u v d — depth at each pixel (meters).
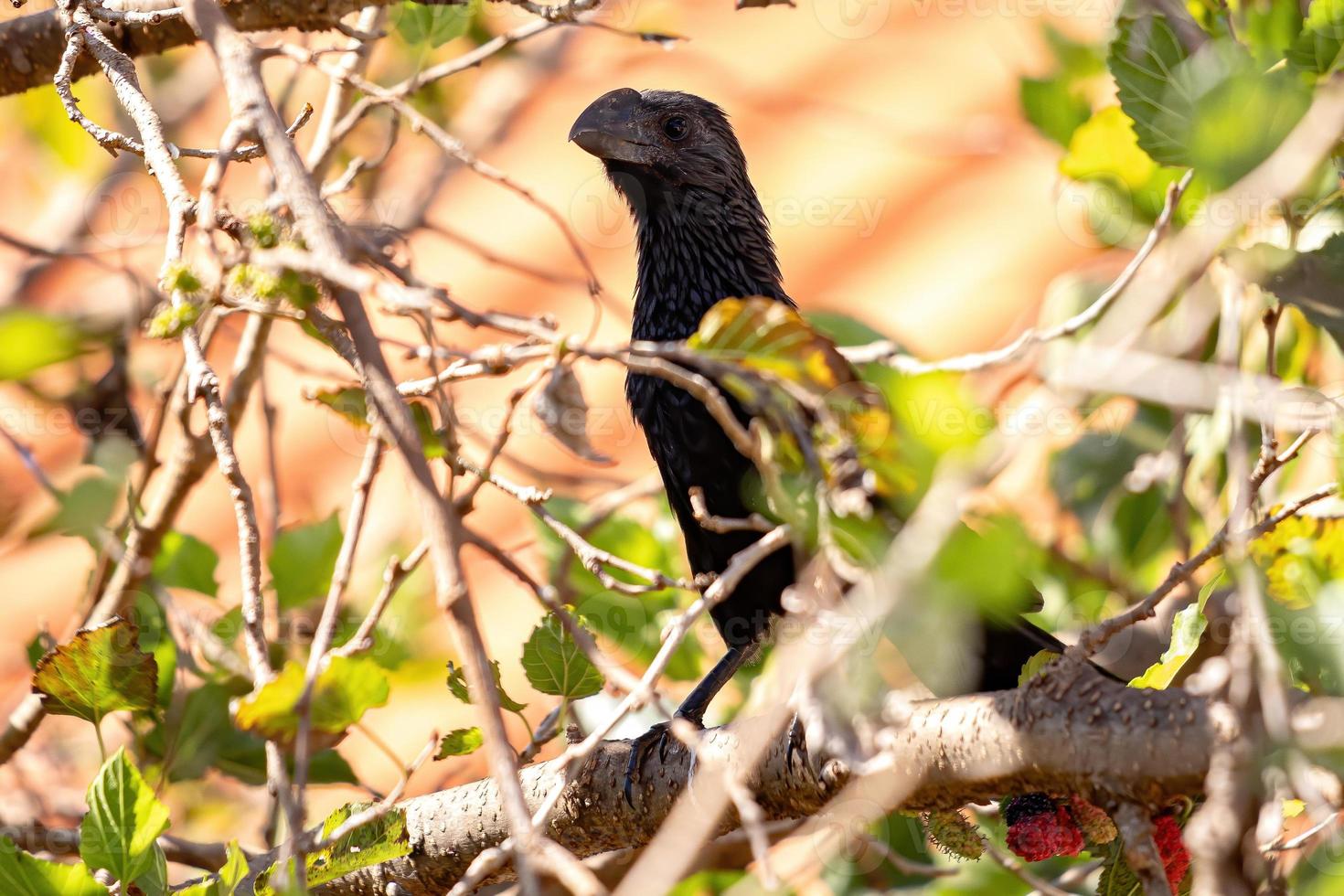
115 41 7.42
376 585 8.56
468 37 10.77
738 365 4.66
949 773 4.99
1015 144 11.03
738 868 7.89
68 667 6.06
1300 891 5.65
